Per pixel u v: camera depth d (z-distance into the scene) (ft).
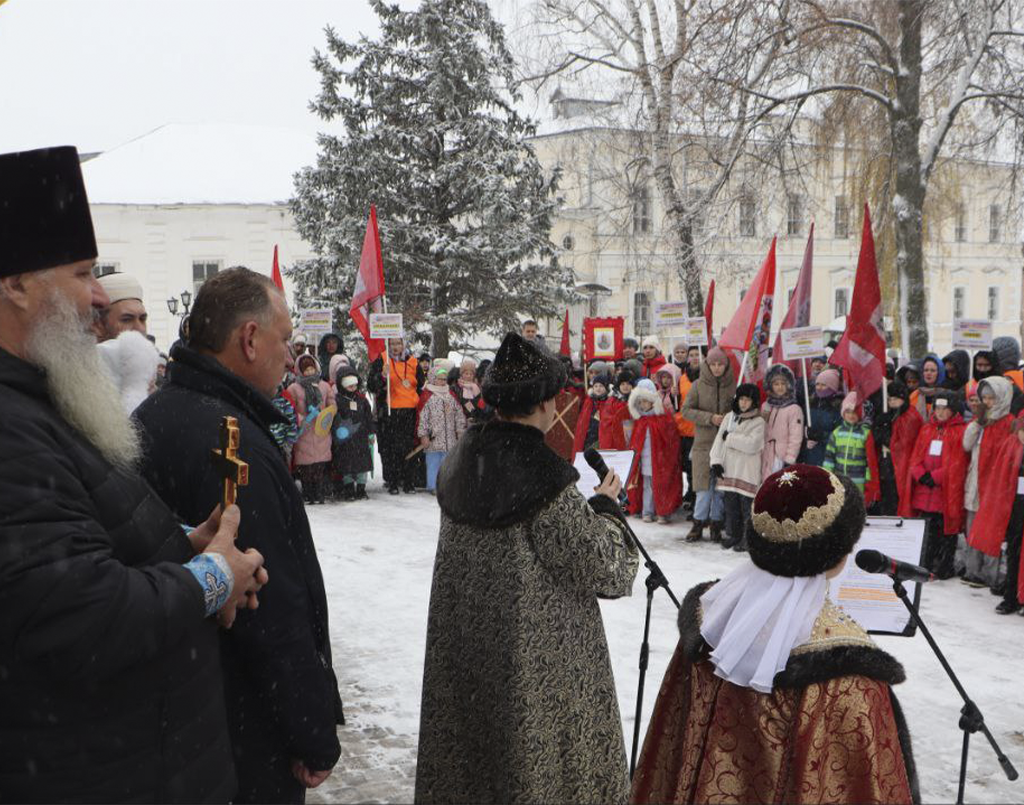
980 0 52.75
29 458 5.10
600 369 37.06
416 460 41.60
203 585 5.77
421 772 8.80
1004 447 23.48
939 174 72.95
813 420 30.60
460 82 78.23
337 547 30.25
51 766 5.21
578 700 8.29
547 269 80.59
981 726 9.19
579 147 84.38
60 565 4.98
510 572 8.14
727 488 29.12
